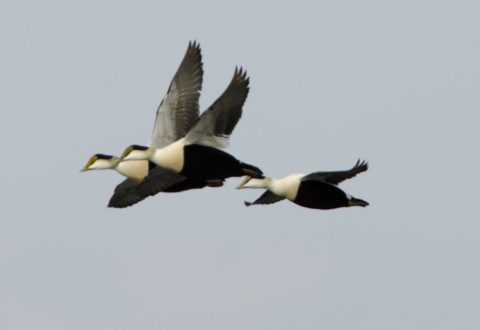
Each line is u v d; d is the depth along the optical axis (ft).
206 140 79.36
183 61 85.05
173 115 83.97
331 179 81.82
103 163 86.84
